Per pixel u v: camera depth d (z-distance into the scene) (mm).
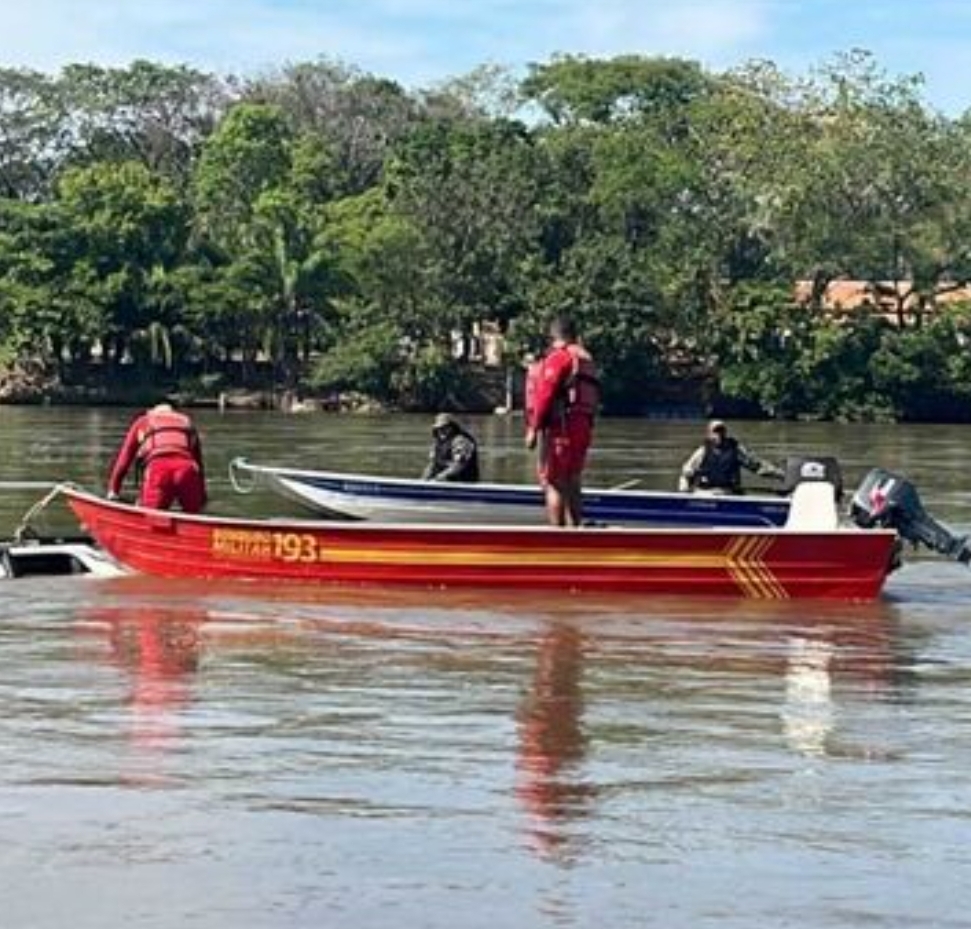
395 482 21781
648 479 36469
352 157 105062
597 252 80938
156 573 16797
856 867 7762
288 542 16281
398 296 82938
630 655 12953
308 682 11594
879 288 85062
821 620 14875
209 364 85062
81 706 10680
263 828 8195
